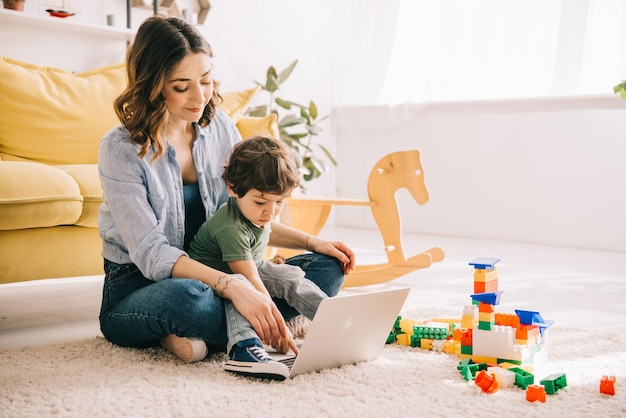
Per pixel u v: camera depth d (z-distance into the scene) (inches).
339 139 194.1
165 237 57.2
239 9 166.2
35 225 73.2
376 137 186.7
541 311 85.0
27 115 91.9
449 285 102.1
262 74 172.7
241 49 167.5
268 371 50.3
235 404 45.1
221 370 53.6
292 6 178.5
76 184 76.8
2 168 72.6
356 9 186.9
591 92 152.6
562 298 94.2
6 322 76.7
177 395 46.9
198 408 44.3
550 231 158.7
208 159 64.0
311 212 106.2
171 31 54.5
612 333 72.8
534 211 161.0
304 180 161.2
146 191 57.9
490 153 167.0
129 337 58.6
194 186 62.8
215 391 47.8
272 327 51.8
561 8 154.3
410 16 177.5
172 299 53.4
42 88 94.2
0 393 47.4
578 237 154.8
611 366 56.6
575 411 45.1
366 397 47.2
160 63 54.5
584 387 50.5
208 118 63.3
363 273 100.8
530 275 114.2
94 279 111.3
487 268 56.9
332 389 48.8
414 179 100.8
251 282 56.6
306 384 49.7
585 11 151.6
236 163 56.7
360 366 55.2
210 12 160.1
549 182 158.6
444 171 175.0
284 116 169.6
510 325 58.4
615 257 139.4
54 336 69.4
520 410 44.9
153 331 55.8
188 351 54.7
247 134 91.7
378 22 182.9
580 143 153.6
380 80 183.5
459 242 161.0
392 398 47.3
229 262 57.8
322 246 63.9
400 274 101.2
